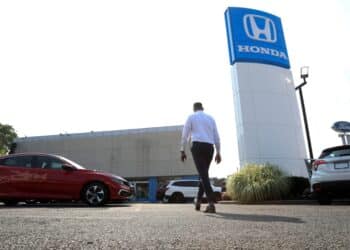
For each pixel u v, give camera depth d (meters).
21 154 7.69
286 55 14.91
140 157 30.56
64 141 33.16
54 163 7.57
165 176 29.42
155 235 2.33
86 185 7.40
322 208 5.32
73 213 4.25
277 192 9.70
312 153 13.10
